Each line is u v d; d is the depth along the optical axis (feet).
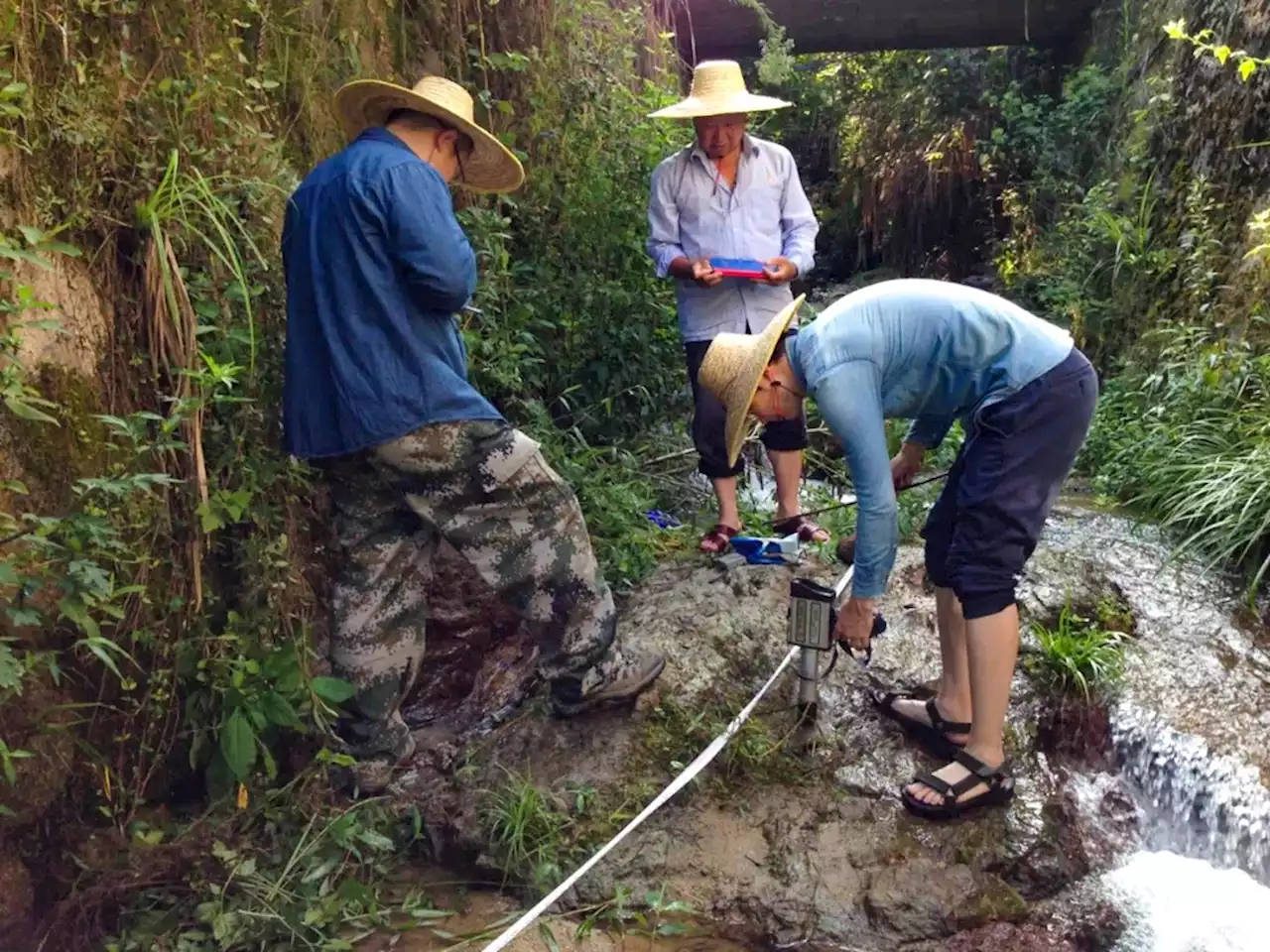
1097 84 25.22
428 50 14.15
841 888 8.87
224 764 9.13
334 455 8.73
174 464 9.17
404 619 9.53
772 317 12.89
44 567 7.54
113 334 8.82
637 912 8.67
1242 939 8.86
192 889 8.55
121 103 8.87
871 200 33.06
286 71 10.94
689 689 10.36
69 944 8.29
